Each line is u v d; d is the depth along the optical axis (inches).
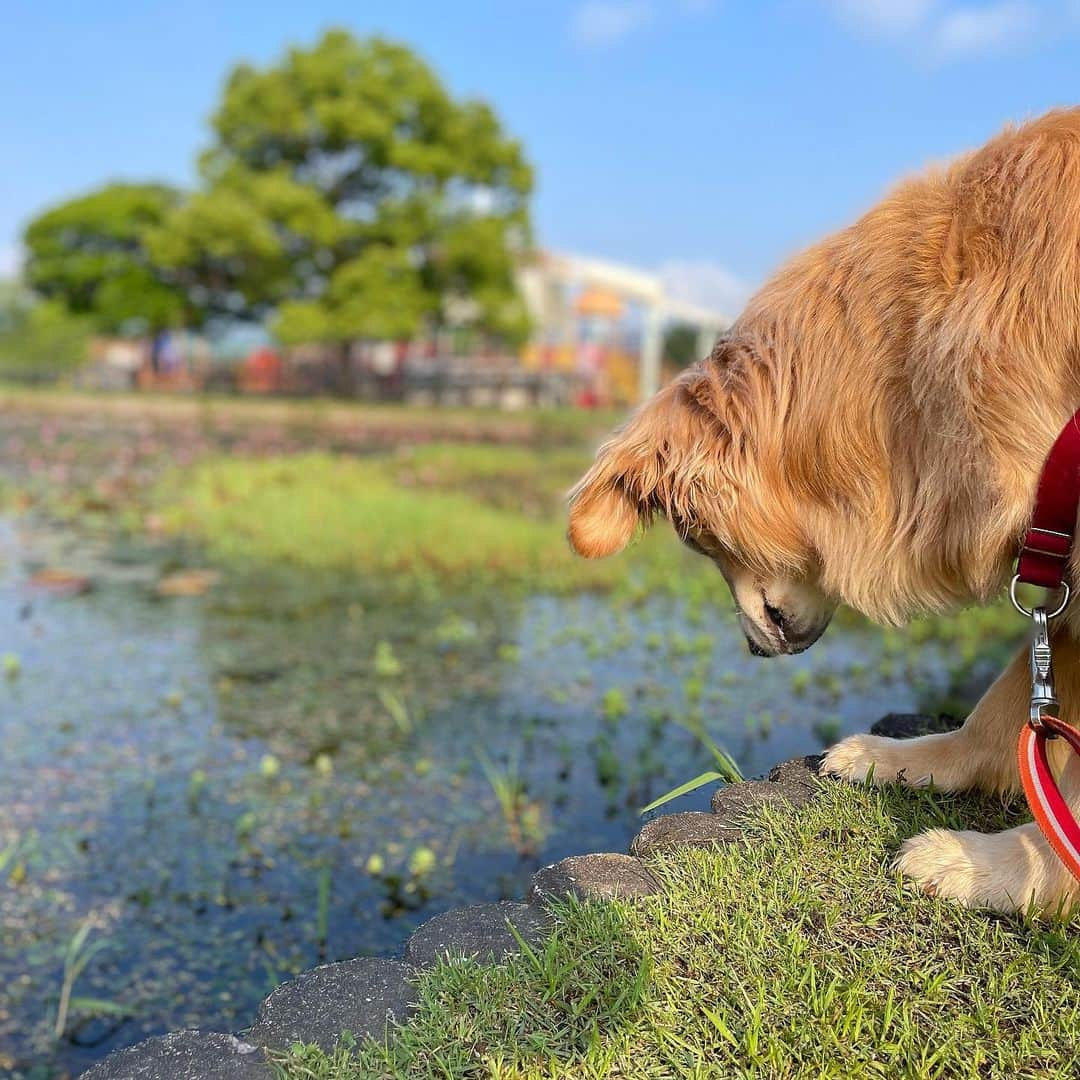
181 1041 26.0
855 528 34.8
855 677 95.7
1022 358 30.4
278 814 66.0
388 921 54.3
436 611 119.8
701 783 40.6
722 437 35.7
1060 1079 25.0
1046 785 27.9
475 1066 25.1
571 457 290.5
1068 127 32.0
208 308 532.1
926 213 33.5
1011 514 30.9
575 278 507.2
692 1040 26.1
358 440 335.3
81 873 58.3
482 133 479.8
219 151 472.7
